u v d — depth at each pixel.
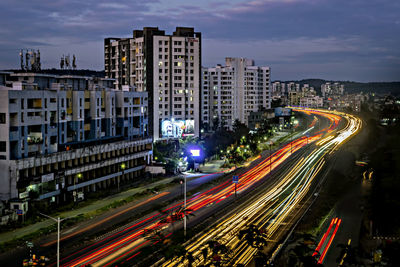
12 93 85.19
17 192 84.06
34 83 100.69
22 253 61.72
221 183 118.38
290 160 157.62
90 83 125.06
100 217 82.69
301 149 183.88
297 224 74.69
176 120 188.38
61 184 95.56
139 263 54.81
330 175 123.12
